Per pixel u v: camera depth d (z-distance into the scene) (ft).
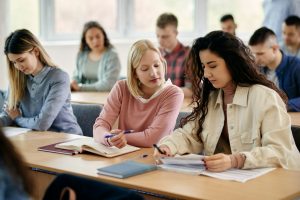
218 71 7.21
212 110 7.74
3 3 15.89
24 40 9.91
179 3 19.86
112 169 6.72
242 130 7.30
